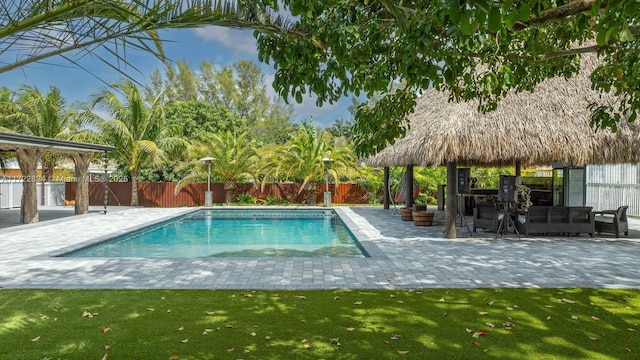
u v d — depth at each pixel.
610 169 17.39
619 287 5.84
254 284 5.97
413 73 3.56
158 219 15.85
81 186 17.83
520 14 2.11
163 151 22.16
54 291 5.59
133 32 1.68
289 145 22.25
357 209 19.61
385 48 3.89
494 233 11.40
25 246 9.63
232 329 4.23
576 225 10.46
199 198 23.73
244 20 1.98
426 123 11.22
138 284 5.96
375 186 23.28
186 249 10.73
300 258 7.88
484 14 1.92
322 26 3.09
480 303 5.07
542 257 8.02
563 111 10.07
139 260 7.66
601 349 3.74
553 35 5.20
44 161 23.44
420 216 13.10
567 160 9.84
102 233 11.98
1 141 11.94
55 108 21.86
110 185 23.23
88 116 21.12
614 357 3.58
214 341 3.93
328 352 3.69
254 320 4.48
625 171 16.55
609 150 9.68
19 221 14.92
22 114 20.95
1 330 4.18
